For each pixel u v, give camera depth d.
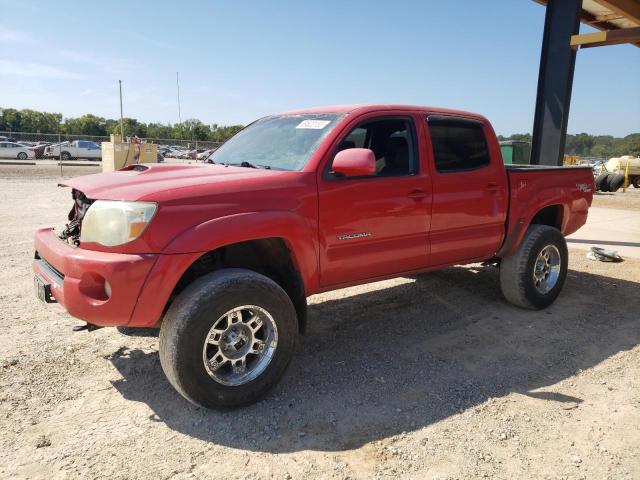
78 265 2.87
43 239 3.41
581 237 10.08
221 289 2.95
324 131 3.77
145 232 2.83
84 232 3.00
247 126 4.91
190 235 2.90
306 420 3.07
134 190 2.98
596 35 8.25
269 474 2.56
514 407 3.28
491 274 6.62
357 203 3.69
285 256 3.49
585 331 4.68
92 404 3.18
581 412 3.24
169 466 2.60
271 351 3.23
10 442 2.75
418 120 4.18
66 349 3.96
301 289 3.50
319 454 2.73
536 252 5.01
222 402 3.06
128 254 2.84
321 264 3.58
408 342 4.34
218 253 3.49
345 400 3.32
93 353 3.91
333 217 3.57
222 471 2.57
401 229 3.99
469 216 4.49
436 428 3.01
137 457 2.66
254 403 3.23
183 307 2.91
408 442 2.86
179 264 2.88
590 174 5.89
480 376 3.72
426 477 2.56
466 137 4.55
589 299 5.69
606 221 12.68
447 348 4.23
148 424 2.98
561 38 8.86
